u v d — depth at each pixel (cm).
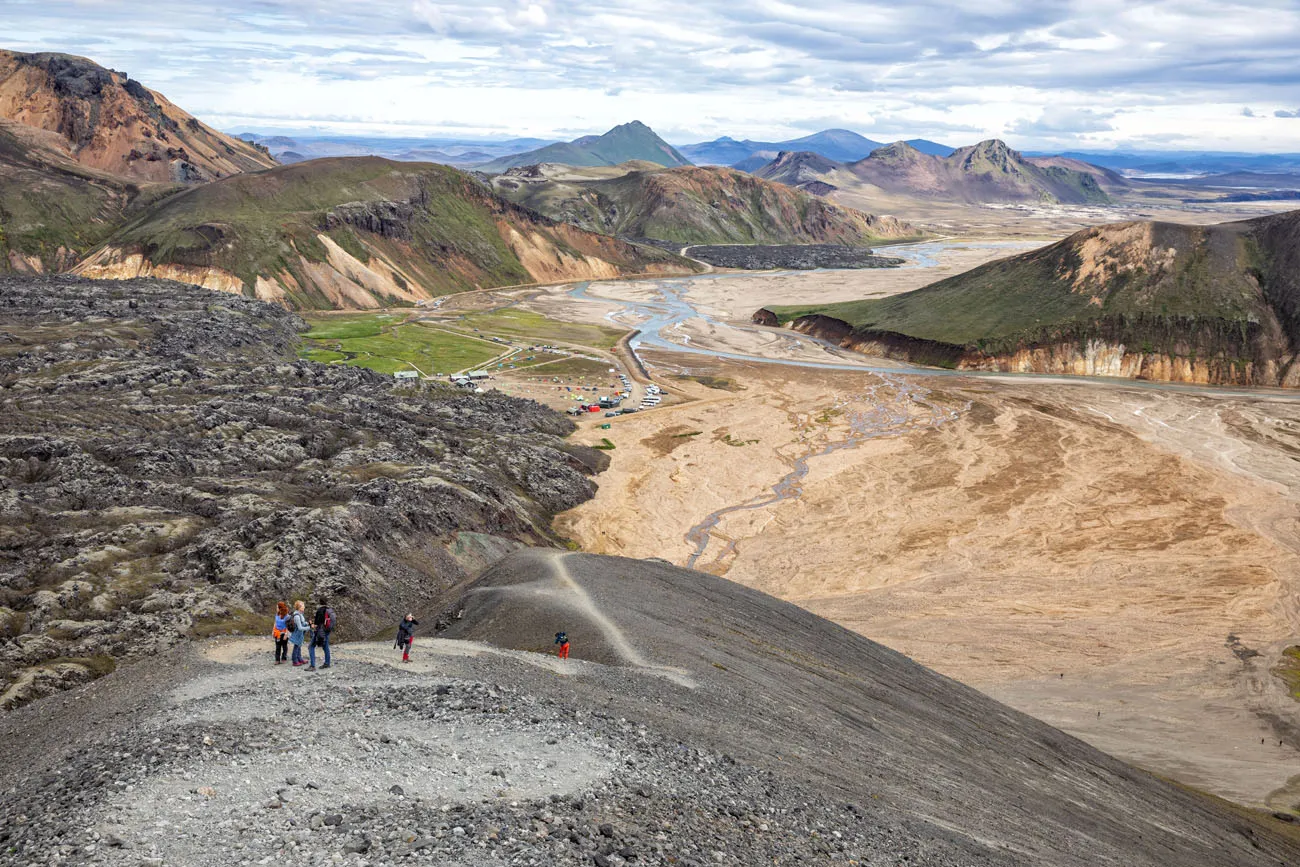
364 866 1814
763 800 2883
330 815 2034
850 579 10369
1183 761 6769
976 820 3691
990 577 10406
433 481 10250
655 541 11419
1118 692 7875
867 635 8844
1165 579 10325
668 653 4859
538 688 3612
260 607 6906
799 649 6166
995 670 8219
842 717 4722
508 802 2280
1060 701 7681
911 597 9844
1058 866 3428
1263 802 6209
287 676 3469
